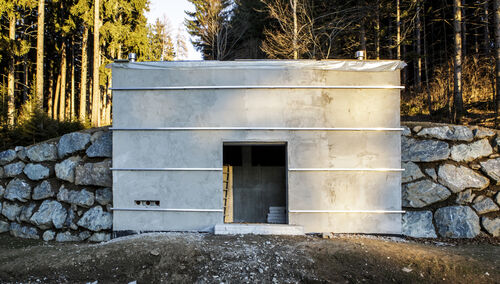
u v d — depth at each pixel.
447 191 7.27
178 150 7.36
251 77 7.30
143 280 5.14
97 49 17.38
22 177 8.71
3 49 14.57
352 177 7.17
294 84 7.27
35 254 6.33
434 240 6.93
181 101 7.38
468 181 7.31
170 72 7.40
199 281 4.99
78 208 8.02
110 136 8.35
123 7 20.12
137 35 20.38
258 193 10.51
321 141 7.21
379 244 6.28
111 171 7.92
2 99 14.12
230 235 6.85
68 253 6.12
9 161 9.01
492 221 6.98
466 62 15.00
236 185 10.55
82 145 8.52
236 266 5.28
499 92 9.77
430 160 7.57
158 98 7.41
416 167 7.59
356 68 7.24
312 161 7.20
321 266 5.31
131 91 7.45
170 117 7.38
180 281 5.04
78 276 5.30
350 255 5.59
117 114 7.44
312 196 7.18
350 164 7.17
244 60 7.32
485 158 7.52
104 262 5.57
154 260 5.52
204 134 7.34
